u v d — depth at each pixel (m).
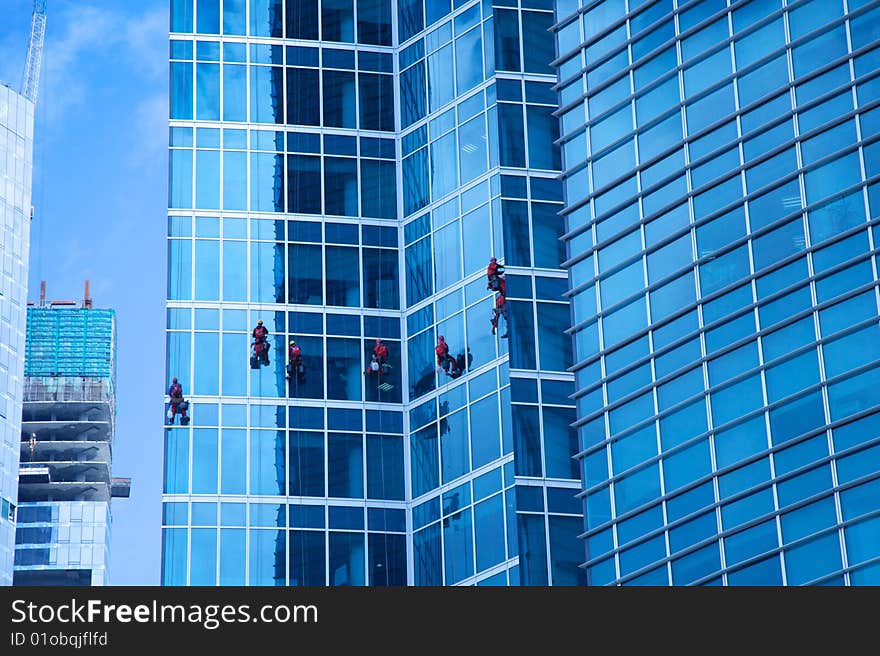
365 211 117.81
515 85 114.25
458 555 105.19
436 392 110.56
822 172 76.31
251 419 111.62
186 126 118.75
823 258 74.94
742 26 82.00
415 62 120.38
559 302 108.56
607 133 87.69
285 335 113.94
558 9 92.75
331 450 111.31
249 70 120.56
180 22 121.12
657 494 78.62
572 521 102.75
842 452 70.94
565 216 88.88
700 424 77.56
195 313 114.00
